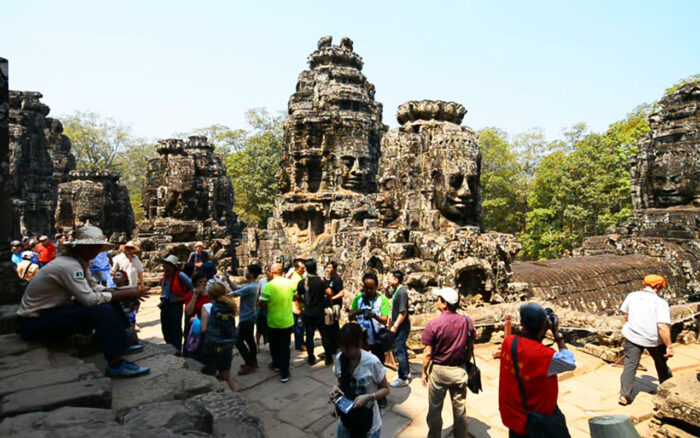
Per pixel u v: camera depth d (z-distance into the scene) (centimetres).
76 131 3869
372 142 1858
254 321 657
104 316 350
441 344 398
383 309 576
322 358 725
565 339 781
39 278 356
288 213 1742
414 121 886
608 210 2625
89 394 270
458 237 781
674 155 1091
